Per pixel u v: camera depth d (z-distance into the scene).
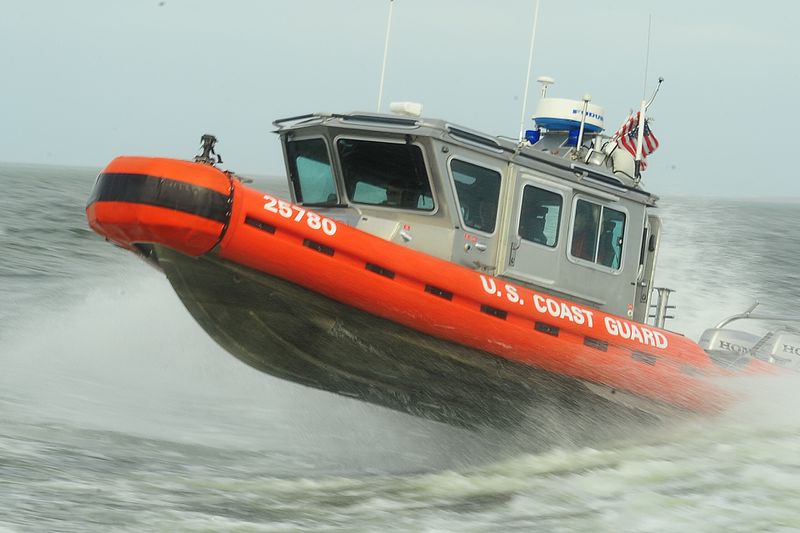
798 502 20.45
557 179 28.27
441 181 26.31
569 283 28.78
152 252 25.39
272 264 24.58
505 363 27.77
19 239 64.75
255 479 23.48
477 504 21.41
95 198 23.91
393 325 26.45
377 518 20.12
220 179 23.75
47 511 18.52
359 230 25.69
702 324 56.66
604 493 21.77
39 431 25.66
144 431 27.86
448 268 26.33
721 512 19.81
